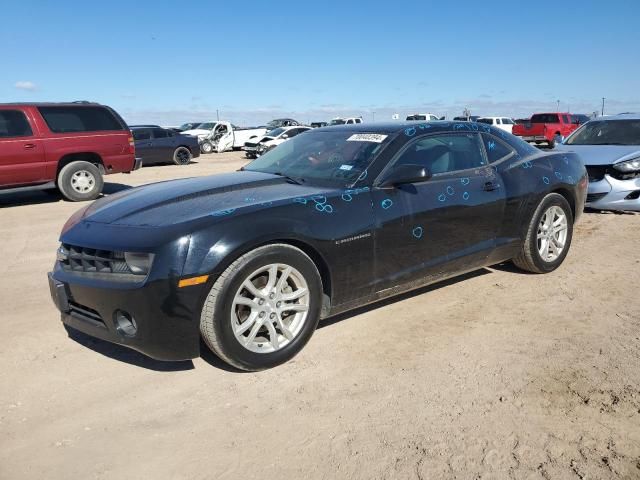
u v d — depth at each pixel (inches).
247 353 124.3
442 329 152.5
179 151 845.2
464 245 168.4
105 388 124.0
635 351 136.8
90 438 105.7
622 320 156.4
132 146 463.8
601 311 163.3
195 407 115.6
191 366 133.7
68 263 131.3
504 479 91.7
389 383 123.5
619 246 238.4
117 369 133.0
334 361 134.3
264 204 130.2
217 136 1160.2
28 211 390.0
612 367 128.8
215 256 116.6
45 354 141.7
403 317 161.2
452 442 101.7
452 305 170.2
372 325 155.6
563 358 134.0
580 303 170.1
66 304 130.1
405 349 140.4
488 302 172.4
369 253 143.1
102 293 119.6
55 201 441.1
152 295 114.7
